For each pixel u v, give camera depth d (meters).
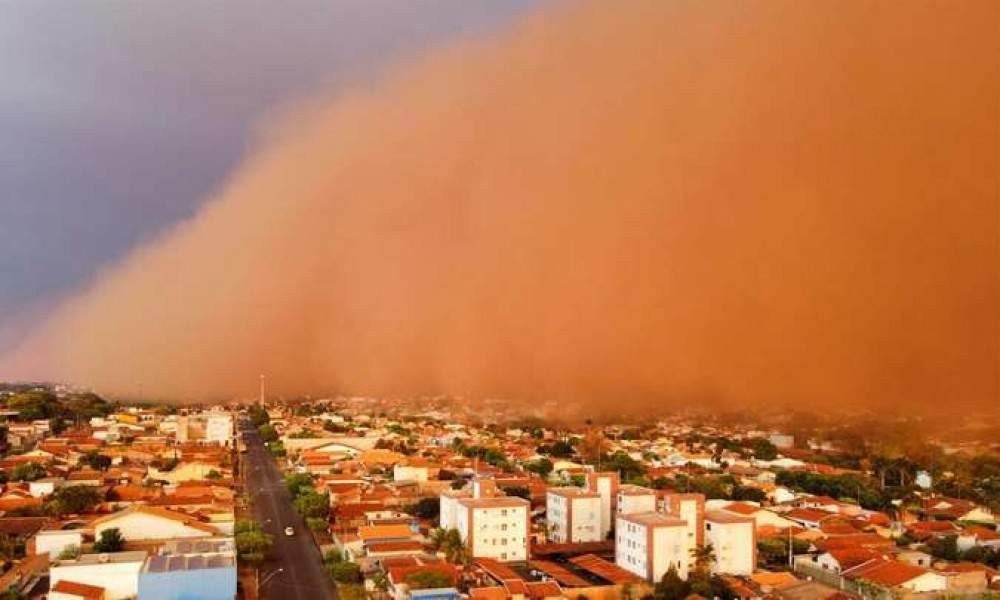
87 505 74.94
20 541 64.12
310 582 56.41
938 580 54.72
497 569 56.66
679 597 51.78
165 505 74.94
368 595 52.97
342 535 68.62
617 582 55.28
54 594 50.00
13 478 88.75
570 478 92.12
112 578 51.88
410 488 88.44
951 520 76.50
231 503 82.00
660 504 64.06
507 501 64.06
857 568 56.56
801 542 63.09
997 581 55.88
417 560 57.25
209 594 48.72
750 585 54.88
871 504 82.69
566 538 68.12
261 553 61.22
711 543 59.00
